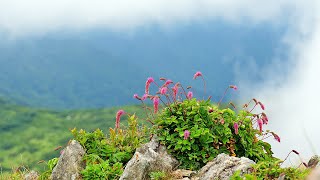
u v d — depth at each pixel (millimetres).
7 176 12570
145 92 11727
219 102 12133
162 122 11656
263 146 11992
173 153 11383
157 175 10492
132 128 12305
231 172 10039
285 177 9578
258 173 9648
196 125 11414
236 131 11250
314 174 6203
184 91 11906
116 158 11750
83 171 11109
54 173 11383
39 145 78812
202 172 10555
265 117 11492
